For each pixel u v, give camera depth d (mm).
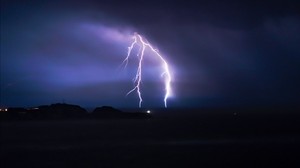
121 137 94312
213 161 56125
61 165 54719
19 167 53594
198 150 68438
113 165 54250
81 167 53125
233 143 77938
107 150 69938
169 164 54469
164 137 92375
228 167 51781
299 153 62406
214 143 78562
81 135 100188
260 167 51375
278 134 95188
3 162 57406
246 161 55594
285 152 63688
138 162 56469
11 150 70562
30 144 80000
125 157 61344
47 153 66375
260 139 84125
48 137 95438
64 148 73375
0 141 86312
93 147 74438
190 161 56594
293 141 79938
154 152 66562
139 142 82625
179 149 70312
